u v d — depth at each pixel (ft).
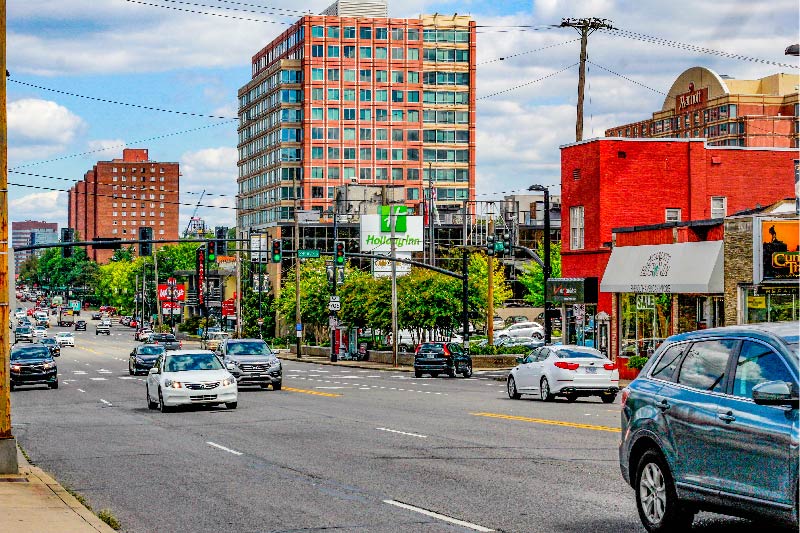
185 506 44.55
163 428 82.99
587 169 171.53
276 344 370.32
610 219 168.25
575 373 108.58
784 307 126.00
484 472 52.47
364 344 269.85
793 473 29.27
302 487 49.06
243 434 75.77
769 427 30.25
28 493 46.03
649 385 36.68
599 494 44.96
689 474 33.76
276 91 524.93
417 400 114.42
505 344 251.39
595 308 167.02
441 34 543.80
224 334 338.75
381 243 329.52
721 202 173.27
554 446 63.31
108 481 52.65
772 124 517.96
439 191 540.11
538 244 439.63
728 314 130.00
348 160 520.83
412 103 528.63
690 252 137.08
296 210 290.35
